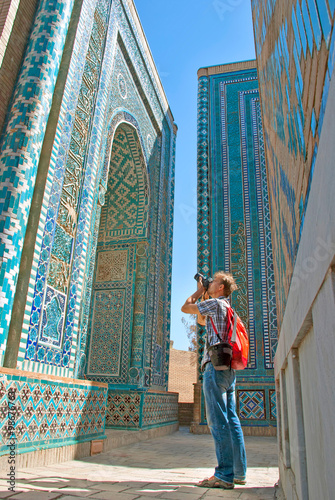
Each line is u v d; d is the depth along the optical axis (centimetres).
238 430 191
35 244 272
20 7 328
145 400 534
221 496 155
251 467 260
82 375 331
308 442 88
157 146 771
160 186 755
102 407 327
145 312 599
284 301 148
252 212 705
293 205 95
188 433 605
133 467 244
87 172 379
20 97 294
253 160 752
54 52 324
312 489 82
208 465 265
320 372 61
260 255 668
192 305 203
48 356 280
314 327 65
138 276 620
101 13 492
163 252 741
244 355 188
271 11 147
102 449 321
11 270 245
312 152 63
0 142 280
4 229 247
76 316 327
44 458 233
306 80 68
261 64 247
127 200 675
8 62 305
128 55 618
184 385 1457
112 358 578
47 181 294
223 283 212
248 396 580
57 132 315
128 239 647
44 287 281
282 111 119
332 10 45
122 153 674
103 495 149
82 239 351
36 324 267
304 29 68
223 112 813
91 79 426
